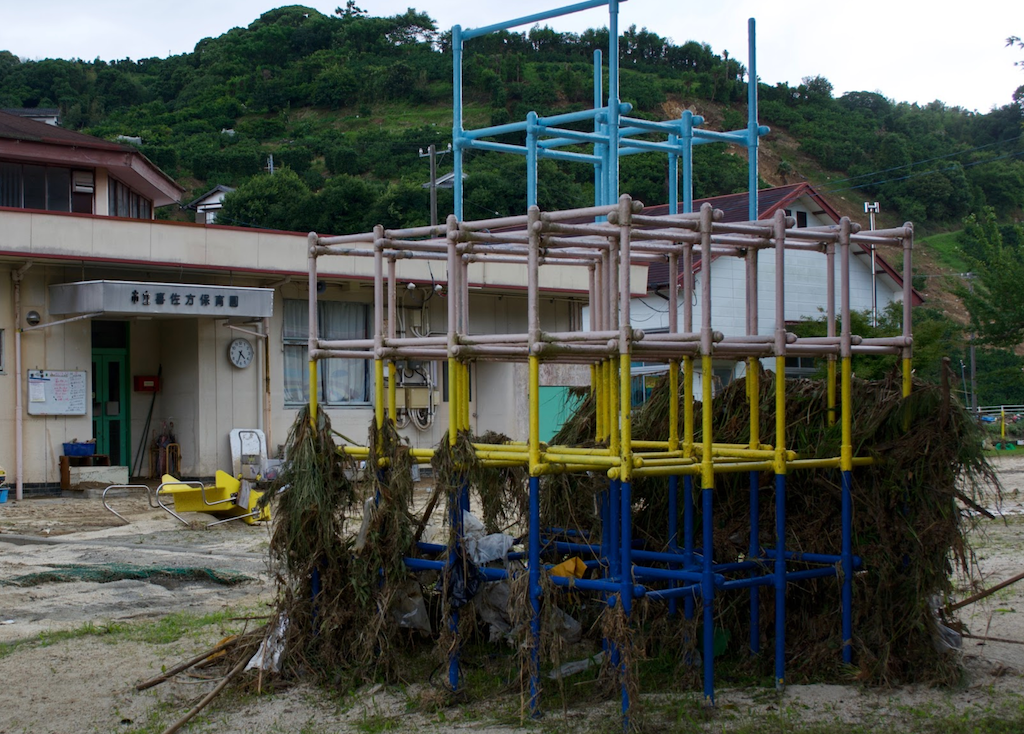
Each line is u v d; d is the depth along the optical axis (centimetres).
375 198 4284
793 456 543
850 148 6297
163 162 5538
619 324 497
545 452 517
